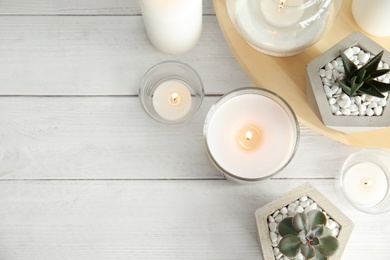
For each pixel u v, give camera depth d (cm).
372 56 54
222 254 58
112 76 60
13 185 59
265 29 55
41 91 60
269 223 54
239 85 60
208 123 55
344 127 53
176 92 60
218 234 58
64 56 61
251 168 57
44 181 59
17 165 59
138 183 59
